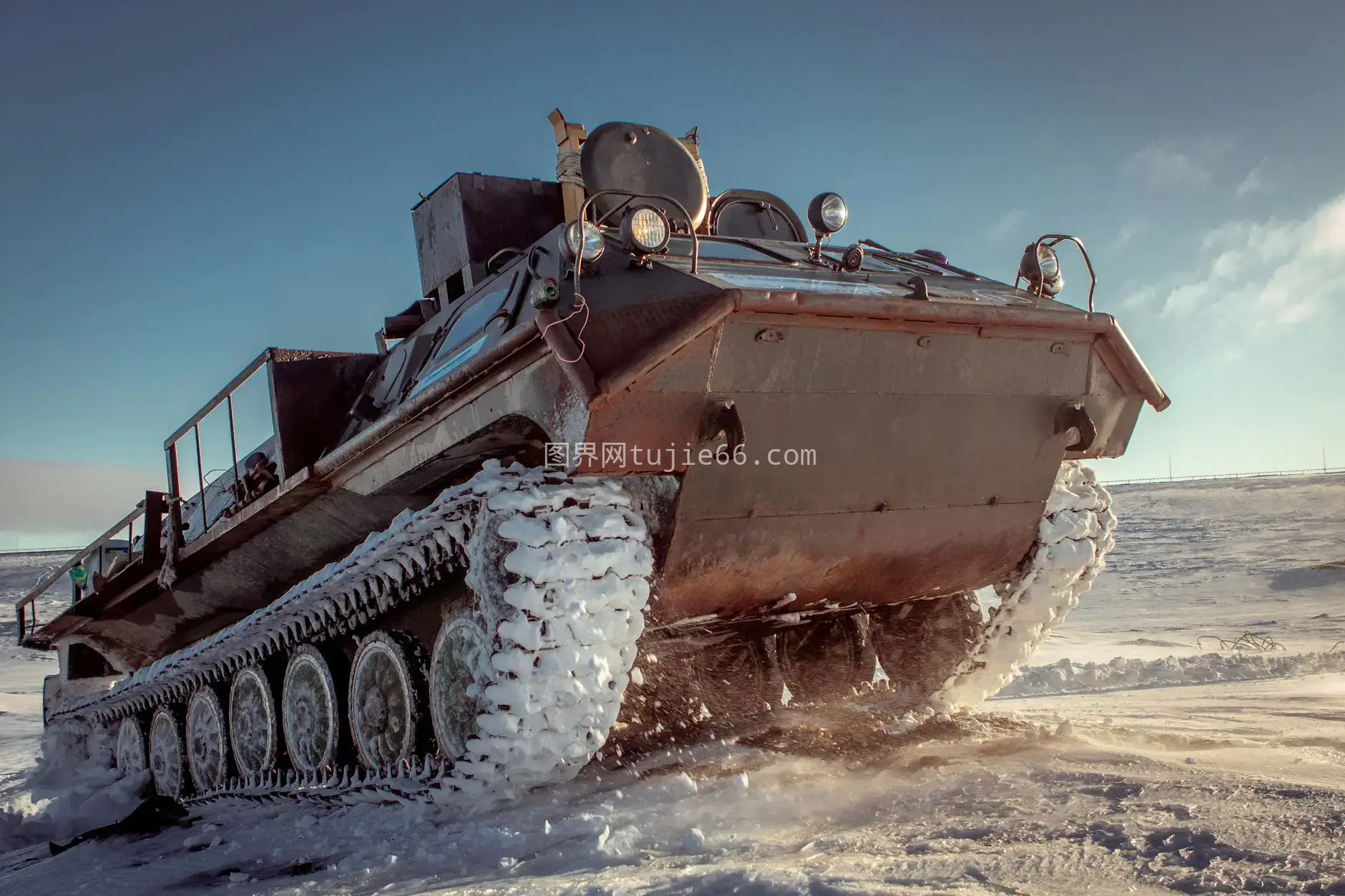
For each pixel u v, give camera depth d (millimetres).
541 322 4785
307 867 5125
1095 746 5453
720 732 6520
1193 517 49969
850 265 6074
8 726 14602
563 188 7801
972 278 6750
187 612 9891
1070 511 6742
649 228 5234
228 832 6668
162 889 5141
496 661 4863
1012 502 6359
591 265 5207
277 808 7242
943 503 6066
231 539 8039
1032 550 6707
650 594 5512
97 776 10406
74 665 11242
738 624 6391
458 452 5762
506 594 4812
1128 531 46656
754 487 5383
